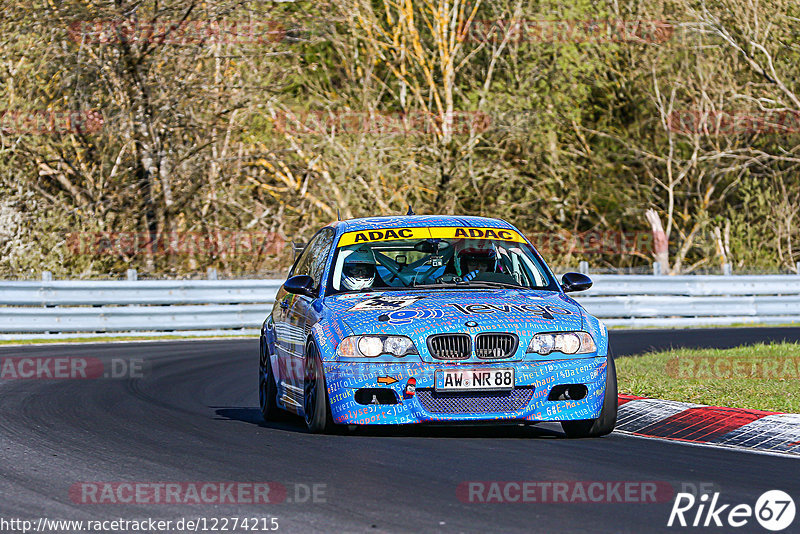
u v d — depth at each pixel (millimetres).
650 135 125188
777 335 71625
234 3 89625
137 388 45844
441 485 23922
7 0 85750
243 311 79688
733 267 116000
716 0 117125
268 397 37000
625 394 39156
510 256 35125
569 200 119500
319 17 94125
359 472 25531
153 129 90688
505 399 30266
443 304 31547
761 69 116375
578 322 31312
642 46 120875
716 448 29609
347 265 34375
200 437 31750
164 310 76688
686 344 64250
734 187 126562
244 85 93375
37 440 31203
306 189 102062
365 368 30250
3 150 87812
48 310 73000
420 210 106250
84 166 93375
